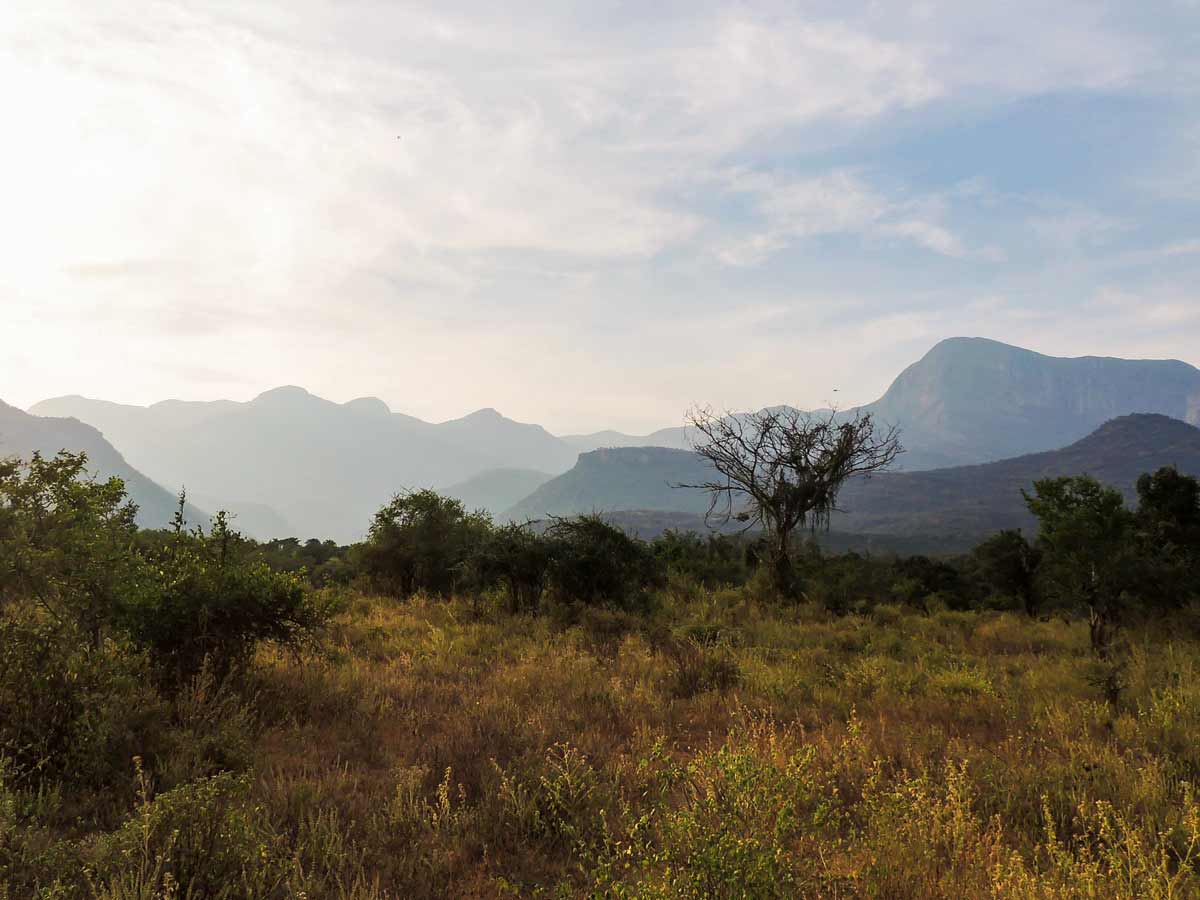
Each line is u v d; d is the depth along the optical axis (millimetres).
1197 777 5730
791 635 15180
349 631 12453
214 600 7246
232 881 3678
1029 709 8500
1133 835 4152
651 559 17922
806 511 21688
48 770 4922
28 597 6445
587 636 13102
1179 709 7523
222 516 8188
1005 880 3709
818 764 6062
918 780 4875
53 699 5270
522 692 8680
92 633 6836
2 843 3678
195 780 4656
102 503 7234
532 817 4848
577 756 6066
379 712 7500
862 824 4965
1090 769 5883
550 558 16469
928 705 8891
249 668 7734
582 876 4137
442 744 6383
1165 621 13258
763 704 8555
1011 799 5355
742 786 3850
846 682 10016
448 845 4504
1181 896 3729
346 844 4430
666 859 3369
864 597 23297
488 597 17344
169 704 6199
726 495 22422
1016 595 24125
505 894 3998
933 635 16703
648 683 9523
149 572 7234
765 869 3270
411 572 20016
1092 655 11883
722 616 18000
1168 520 15664
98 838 3891
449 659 10750
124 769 5133
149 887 3316
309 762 5836
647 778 5645
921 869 3957
